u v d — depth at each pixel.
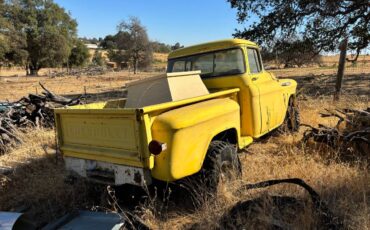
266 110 5.48
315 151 5.46
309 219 3.13
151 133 3.42
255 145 6.20
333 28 13.98
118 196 4.24
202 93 4.71
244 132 5.07
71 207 4.23
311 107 9.32
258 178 4.46
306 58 15.34
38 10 59.03
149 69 59.75
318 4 13.37
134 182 3.53
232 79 5.09
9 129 7.19
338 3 13.08
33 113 8.32
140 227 3.47
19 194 4.71
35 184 4.81
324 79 20.00
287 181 3.59
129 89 4.73
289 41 14.55
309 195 3.62
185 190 4.10
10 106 8.46
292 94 7.04
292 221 3.21
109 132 3.64
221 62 5.36
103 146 3.74
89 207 4.23
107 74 47.75
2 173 5.22
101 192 4.48
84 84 29.84
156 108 3.45
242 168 4.82
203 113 3.81
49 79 39.50
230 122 4.36
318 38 14.05
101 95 16.70
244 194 3.87
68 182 4.21
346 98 10.29
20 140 6.85
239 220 3.28
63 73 49.03
